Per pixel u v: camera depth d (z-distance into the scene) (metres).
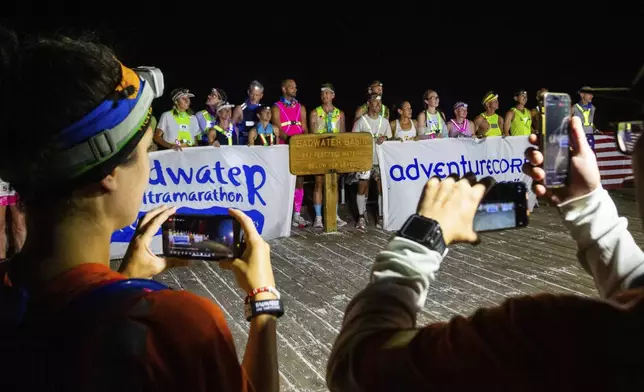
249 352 1.09
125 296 0.80
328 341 3.90
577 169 1.04
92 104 0.83
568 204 1.06
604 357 0.65
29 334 0.80
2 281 0.87
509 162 8.11
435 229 0.91
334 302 4.69
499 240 6.61
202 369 0.80
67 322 0.79
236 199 6.83
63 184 0.85
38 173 0.83
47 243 0.87
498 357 0.69
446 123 9.19
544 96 1.03
